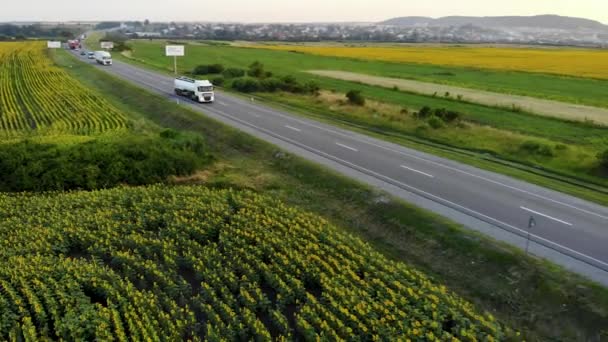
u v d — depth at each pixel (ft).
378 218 75.00
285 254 63.36
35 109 166.20
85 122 144.87
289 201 85.20
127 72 261.24
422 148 113.70
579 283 54.03
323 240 67.00
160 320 50.65
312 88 191.01
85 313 51.29
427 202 78.18
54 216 75.77
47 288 55.88
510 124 136.46
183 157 98.73
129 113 162.81
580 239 65.26
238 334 49.37
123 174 92.73
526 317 52.60
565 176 96.84
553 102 171.12
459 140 122.31
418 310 50.78
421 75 250.16
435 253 64.69
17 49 425.28
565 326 50.42
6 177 91.25
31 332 48.60
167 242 67.26
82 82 232.12
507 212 74.49
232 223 72.02
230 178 96.22
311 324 50.11
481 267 60.03
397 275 57.72
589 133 126.41
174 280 58.85
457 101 172.76
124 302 53.57
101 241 67.77
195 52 394.11
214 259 62.95
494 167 99.19
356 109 157.17
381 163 100.37
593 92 194.70
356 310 51.16
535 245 63.36
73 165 92.17
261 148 112.57
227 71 238.68
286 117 148.56
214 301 53.67
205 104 168.45
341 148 112.06
